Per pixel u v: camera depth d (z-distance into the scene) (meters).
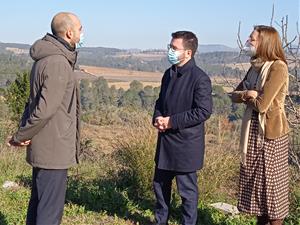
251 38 4.29
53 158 3.75
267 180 4.23
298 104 5.67
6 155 8.77
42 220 3.84
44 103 3.58
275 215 4.24
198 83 4.46
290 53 5.59
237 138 6.68
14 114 11.70
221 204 5.83
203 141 4.65
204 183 5.86
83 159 9.05
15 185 6.75
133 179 6.20
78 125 3.92
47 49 3.66
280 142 4.23
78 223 5.21
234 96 4.39
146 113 7.21
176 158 4.59
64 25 3.72
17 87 11.98
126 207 5.68
